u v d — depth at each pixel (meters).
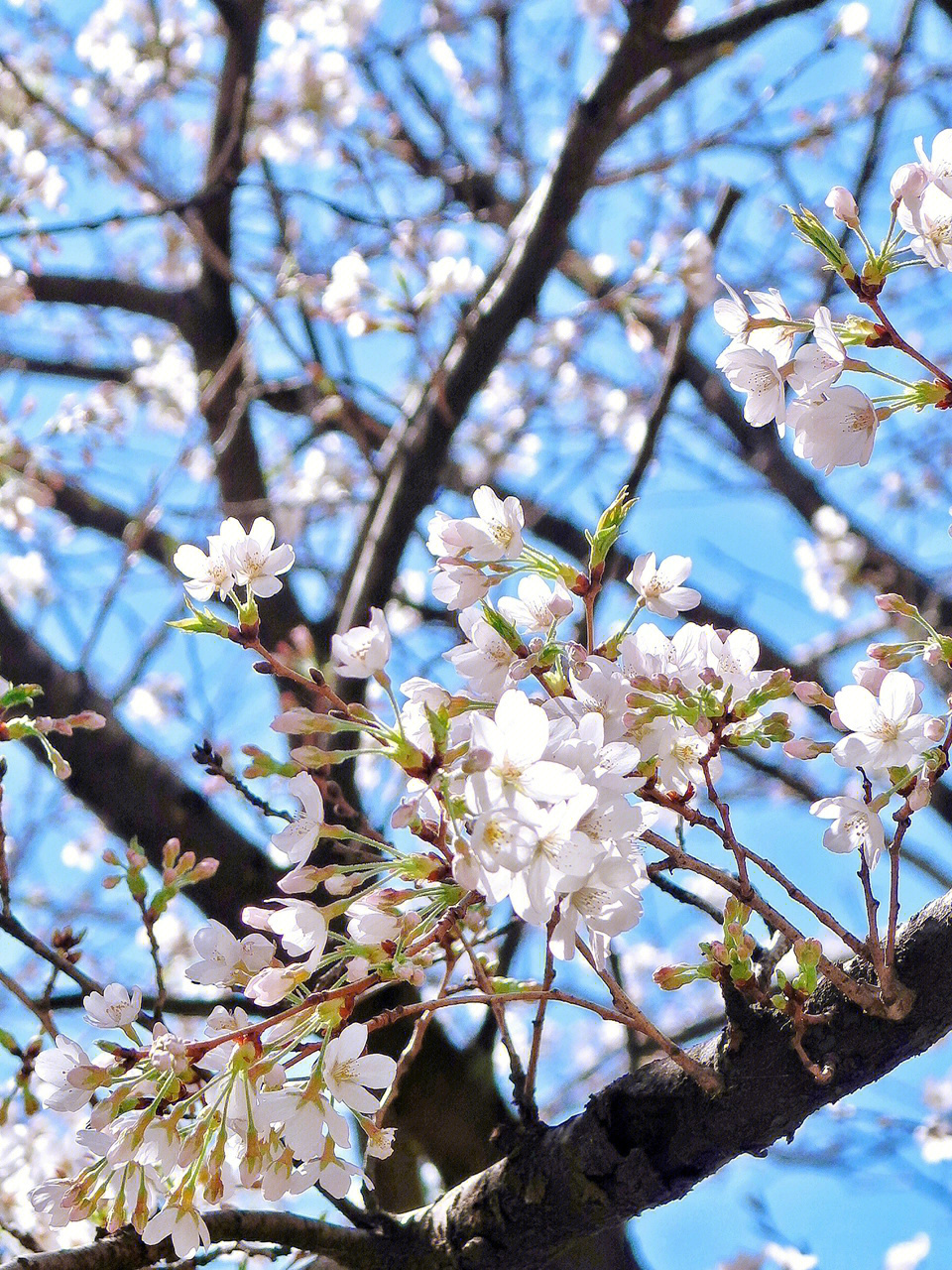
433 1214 1.58
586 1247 1.79
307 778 1.44
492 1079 2.05
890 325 1.47
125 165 3.01
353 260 2.59
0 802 1.62
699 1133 1.52
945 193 1.45
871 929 1.47
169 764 2.19
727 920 1.47
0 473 2.67
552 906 1.39
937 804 2.81
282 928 1.43
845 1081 1.50
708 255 2.71
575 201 2.33
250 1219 1.53
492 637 1.49
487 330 2.35
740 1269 2.92
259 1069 1.42
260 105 4.15
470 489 3.94
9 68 2.90
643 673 1.48
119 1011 1.48
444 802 1.40
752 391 1.48
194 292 2.98
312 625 2.43
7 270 2.58
